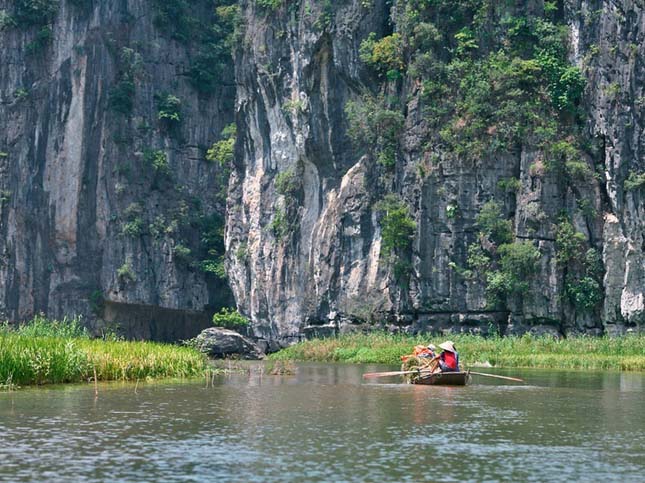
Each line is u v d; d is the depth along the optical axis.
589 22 73.62
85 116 99.69
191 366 40.91
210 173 103.06
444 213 74.25
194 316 102.38
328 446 21.05
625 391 34.75
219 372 43.91
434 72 75.81
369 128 78.31
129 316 100.25
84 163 99.31
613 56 72.75
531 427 24.17
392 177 77.56
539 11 75.94
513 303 71.69
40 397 29.59
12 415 25.41
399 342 70.12
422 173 74.88
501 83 74.19
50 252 98.69
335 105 82.06
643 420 25.70
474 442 21.75
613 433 23.28
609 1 73.19
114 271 98.06
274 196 87.75
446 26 77.00
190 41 103.81
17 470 18.41
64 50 100.06
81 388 32.81
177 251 98.81
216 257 100.69
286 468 18.75
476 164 73.69
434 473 18.44
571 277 71.31
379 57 77.94
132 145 99.75
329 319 80.56
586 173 71.56
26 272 97.62
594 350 59.94
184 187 101.38
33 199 98.62
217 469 18.64
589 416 26.59
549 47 74.38
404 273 75.12
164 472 18.34
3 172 98.06
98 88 100.00
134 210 98.44
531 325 71.56
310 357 69.75
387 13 80.62
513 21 75.50
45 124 99.50
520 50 75.25
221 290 100.31
